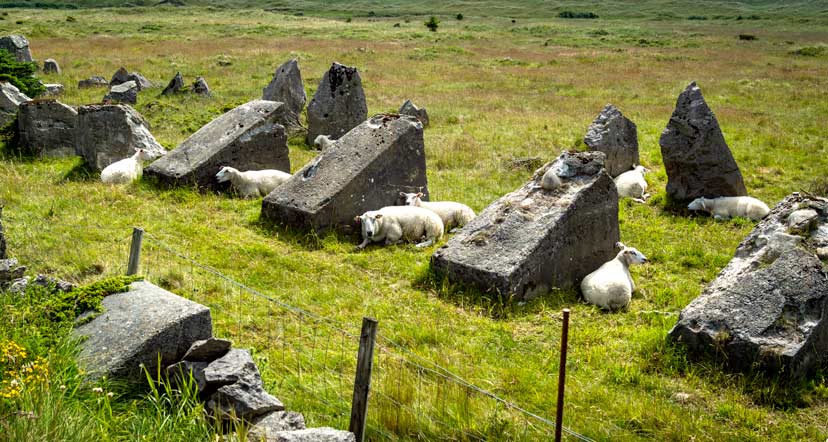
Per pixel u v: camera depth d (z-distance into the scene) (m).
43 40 51.25
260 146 16.05
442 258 10.87
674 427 7.27
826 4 127.62
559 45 58.66
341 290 10.52
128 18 81.38
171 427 5.99
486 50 52.34
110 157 16.39
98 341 7.00
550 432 7.02
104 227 12.38
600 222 11.60
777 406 7.91
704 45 59.78
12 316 7.18
